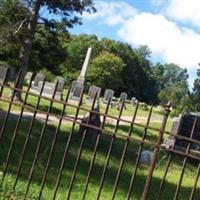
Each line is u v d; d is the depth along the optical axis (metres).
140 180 13.18
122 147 18.09
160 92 129.25
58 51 36.78
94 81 98.00
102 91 98.31
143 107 66.69
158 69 170.88
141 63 132.12
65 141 16.17
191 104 53.88
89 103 38.78
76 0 31.42
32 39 31.28
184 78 171.88
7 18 30.92
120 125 27.56
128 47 128.88
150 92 132.38
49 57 37.66
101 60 97.88
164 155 18.34
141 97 130.62
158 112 68.44
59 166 11.97
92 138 17.53
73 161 13.02
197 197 13.20
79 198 9.81
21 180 9.62
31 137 15.15
